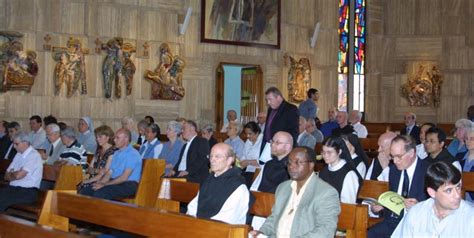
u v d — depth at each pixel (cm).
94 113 1786
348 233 646
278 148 798
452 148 1062
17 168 1041
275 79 2138
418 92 2430
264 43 2106
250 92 2130
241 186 684
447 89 2422
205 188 696
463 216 477
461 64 2406
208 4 1981
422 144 1059
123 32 1839
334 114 1764
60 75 1728
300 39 2212
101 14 1803
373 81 2469
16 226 509
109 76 1802
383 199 638
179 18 1931
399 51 2470
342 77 2417
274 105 916
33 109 1692
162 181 827
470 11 2400
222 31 2012
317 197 576
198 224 542
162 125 1898
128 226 613
